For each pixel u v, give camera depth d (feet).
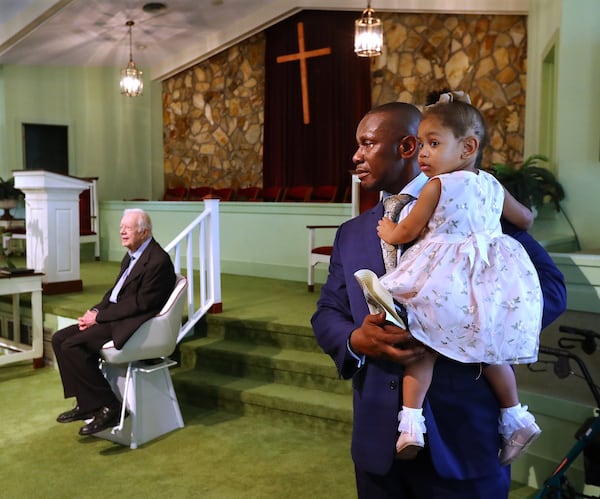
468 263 3.94
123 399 10.27
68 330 10.54
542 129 18.34
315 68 25.85
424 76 23.89
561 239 12.43
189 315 13.53
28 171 16.89
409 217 4.12
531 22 20.53
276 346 12.96
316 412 10.67
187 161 30.48
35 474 9.16
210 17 25.64
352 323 4.36
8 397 12.88
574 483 8.20
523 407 4.18
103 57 28.68
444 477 3.89
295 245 20.88
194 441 10.36
